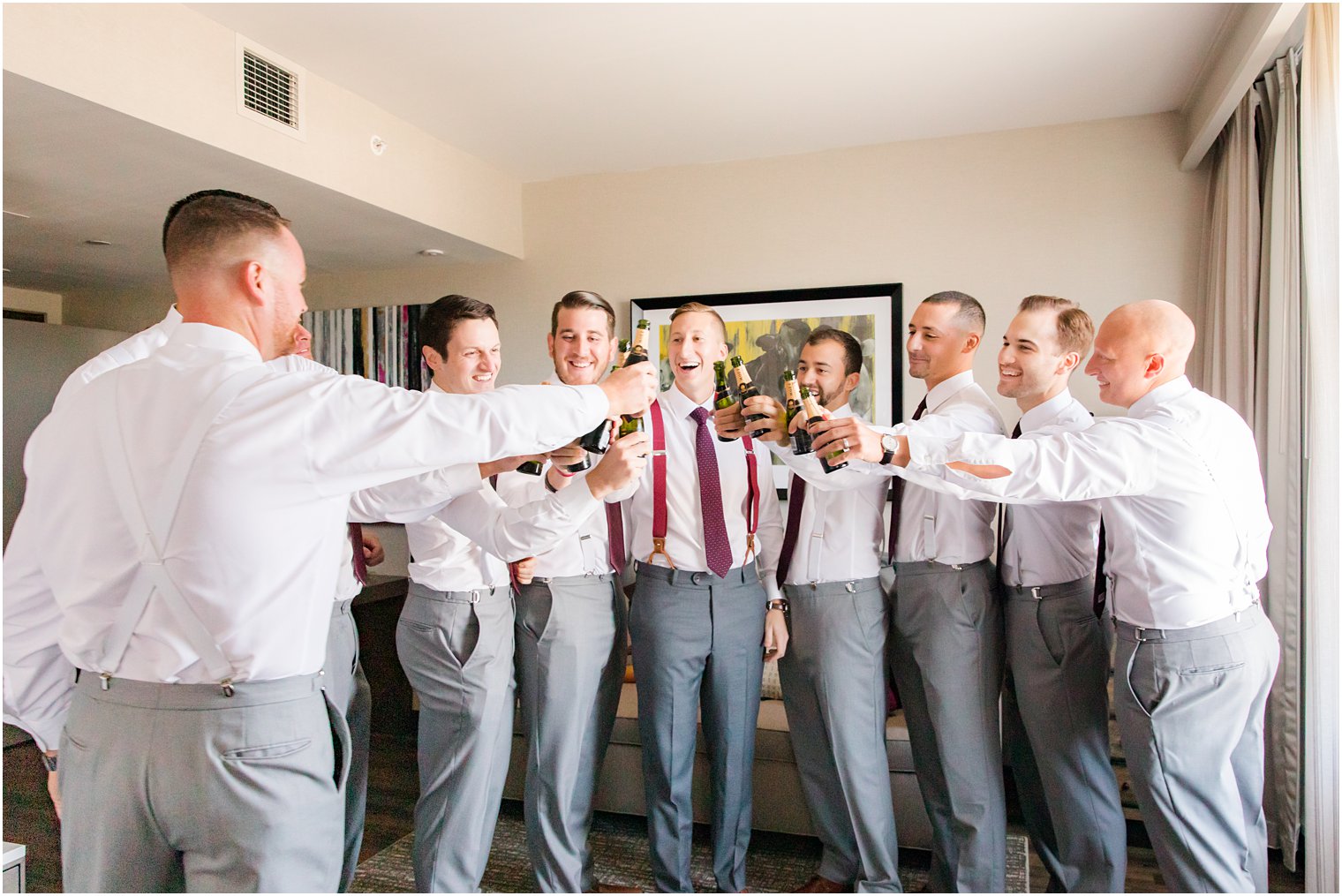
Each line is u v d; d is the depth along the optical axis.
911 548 2.37
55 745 1.49
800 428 2.09
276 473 1.22
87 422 1.27
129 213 3.60
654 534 2.41
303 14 2.81
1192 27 2.89
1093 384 3.73
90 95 2.48
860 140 4.00
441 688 2.27
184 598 1.20
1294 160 2.73
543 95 3.46
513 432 1.31
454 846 2.26
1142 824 3.14
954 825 2.32
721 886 2.49
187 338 1.30
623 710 3.09
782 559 2.50
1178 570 1.94
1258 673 1.95
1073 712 2.26
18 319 5.29
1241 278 3.15
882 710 2.41
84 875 1.25
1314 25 2.41
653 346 4.37
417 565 2.33
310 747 1.28
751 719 2.49
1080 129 3.77
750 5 2.76
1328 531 2.43
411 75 3.27
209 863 1.22
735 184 4.27
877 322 4.04
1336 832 2.44
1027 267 3.84
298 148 3.18
